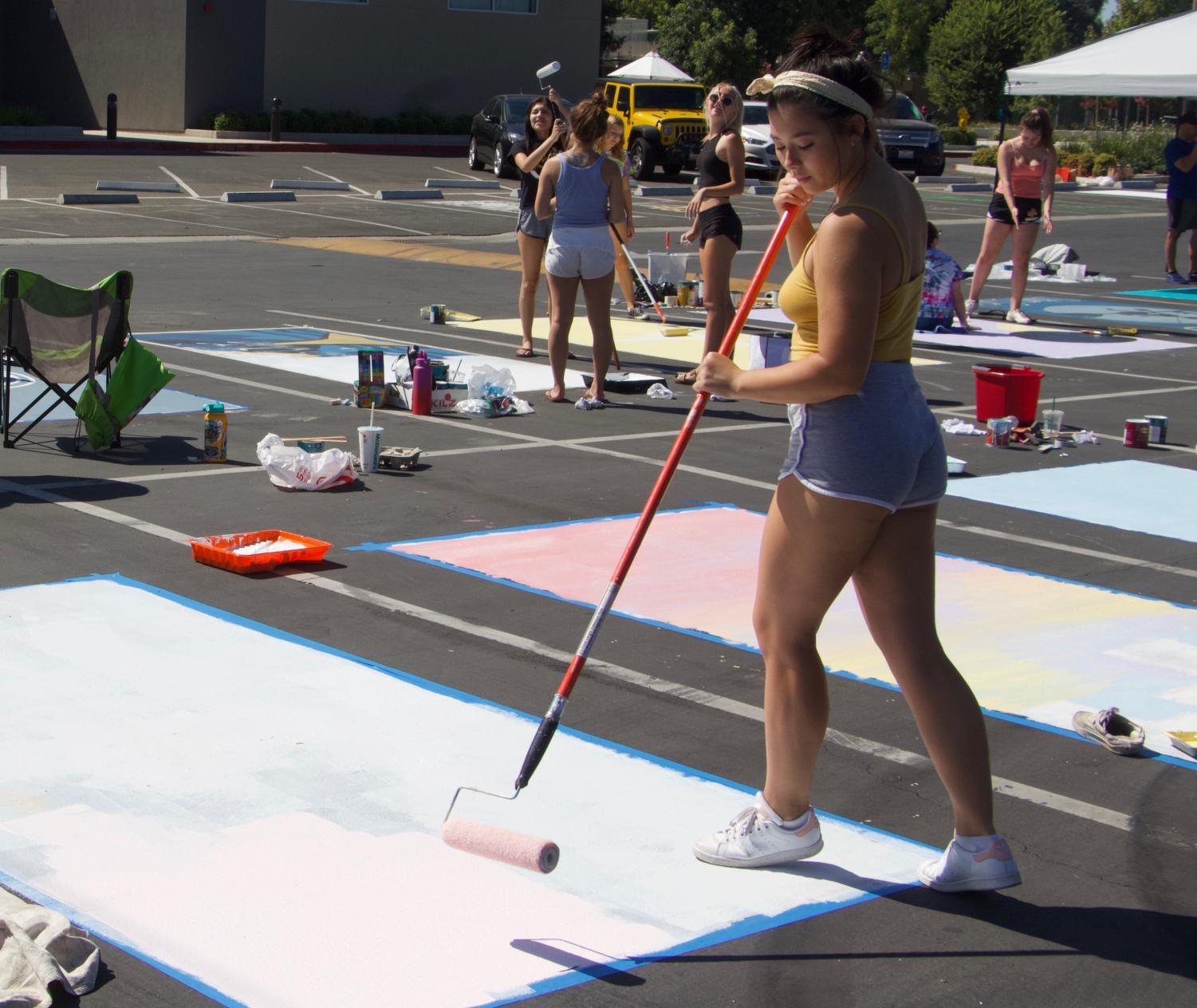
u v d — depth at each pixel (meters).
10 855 3.70
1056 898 3.74
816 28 3.48
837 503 3.44
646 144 33.16
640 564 6.49
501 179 33.03
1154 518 7.77
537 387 10.74
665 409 10.15
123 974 3.20
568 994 3.19
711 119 10.20
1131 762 4.62
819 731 3.71
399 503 7.35
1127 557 7.00
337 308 14.44
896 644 3.62
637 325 14.13
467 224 24.00
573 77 44.19
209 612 5.60
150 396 8.16
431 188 30.31
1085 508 7.92
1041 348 13.80
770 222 25.67
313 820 3.96
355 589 5.97
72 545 6.35
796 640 3.63
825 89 3.32
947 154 47.88
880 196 3.37
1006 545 7.14
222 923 3.42
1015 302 15.34
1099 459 9.17
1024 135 14.95
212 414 7.93
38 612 5.49
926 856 3.93
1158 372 12.69
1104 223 28.47
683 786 4.29
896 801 4.27
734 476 8.24
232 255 18.53
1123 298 17.84
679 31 49.19
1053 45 59.44
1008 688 5.21
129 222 21.81
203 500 7.21
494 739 4.55
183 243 19.59
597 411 9.96
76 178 27.98
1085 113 60.12
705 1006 3.17
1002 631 5.83
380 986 3.18
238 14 38.78
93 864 3.67
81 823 3.88
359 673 5.06
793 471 3.51
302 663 5.12
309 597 5.86
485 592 6.02
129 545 6.40
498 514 7.23
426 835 3.90
